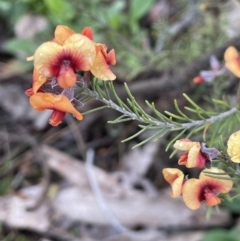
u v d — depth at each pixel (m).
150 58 0.34
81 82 0.18
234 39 0.30
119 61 0.36
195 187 0.19
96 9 0.35
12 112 0.37
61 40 0.18
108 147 0.35
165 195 0.32
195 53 0.35
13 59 0.40
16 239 0.32
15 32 0.40
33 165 0.35
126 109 0.20
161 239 0.31
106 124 0.36
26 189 0.34
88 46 0.17
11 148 0.36
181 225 0.31
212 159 0.19
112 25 0.36
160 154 0.34
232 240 0.29
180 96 0.35
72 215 0.32
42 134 0.36
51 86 0.18
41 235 0.32
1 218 0.32
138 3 0.37
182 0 0.39
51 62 0.17
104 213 0.32
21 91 0.38
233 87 0.34
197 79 0.27
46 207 0.33
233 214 0.31
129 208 0.32
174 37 0.36
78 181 0.33
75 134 0.36
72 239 0.31
